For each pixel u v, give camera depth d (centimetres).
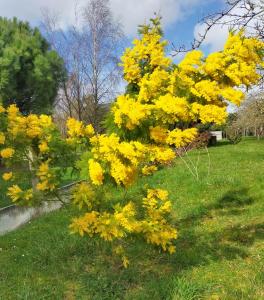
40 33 2197
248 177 994
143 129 382
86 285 470
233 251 539
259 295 422
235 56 378
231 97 370
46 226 747
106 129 397
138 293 441
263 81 555
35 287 477
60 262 546
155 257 532
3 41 1994
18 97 1984
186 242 584
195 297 422
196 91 371
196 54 377
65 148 430
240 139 3353
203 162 1437
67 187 524
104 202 429
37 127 429
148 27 450
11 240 680
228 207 755
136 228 423
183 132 379
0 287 484
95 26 2422
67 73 2272
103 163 376
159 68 444
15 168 444
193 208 745
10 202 987
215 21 517
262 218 666
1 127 418
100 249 568
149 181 1037
